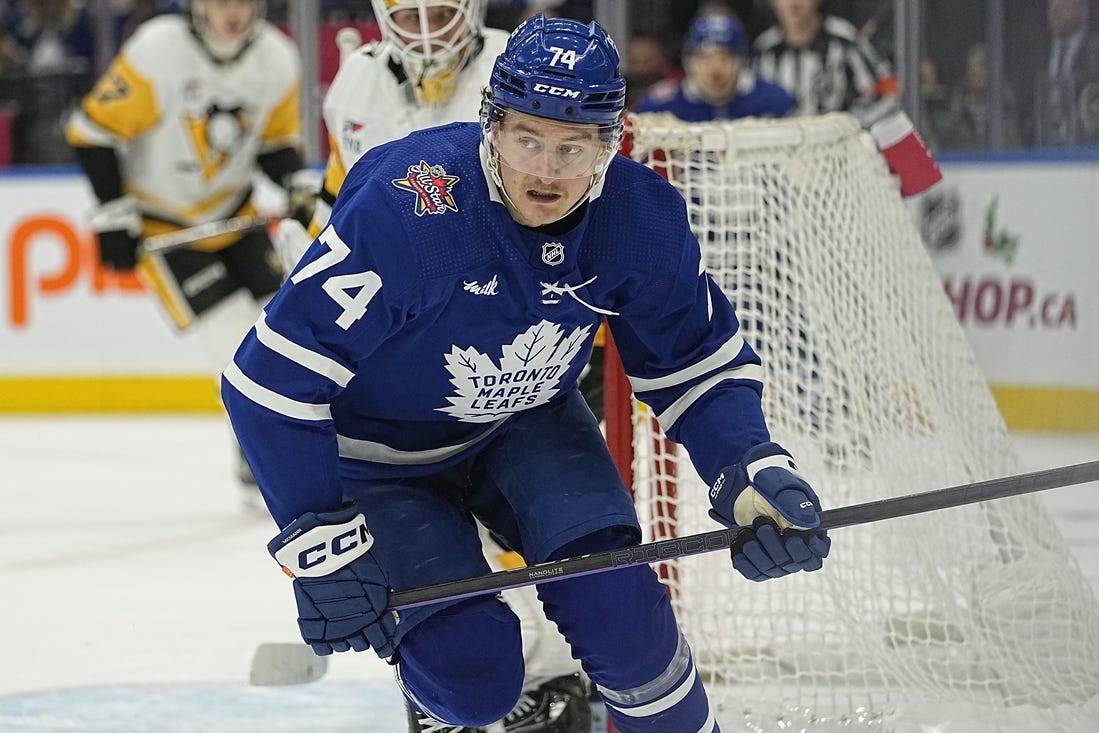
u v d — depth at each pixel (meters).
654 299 6.71
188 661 11.05
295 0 22.84
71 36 24.95
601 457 7.10
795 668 8.84
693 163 9.61
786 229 9.55
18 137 25.39
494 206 6.34
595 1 22.19
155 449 21.86
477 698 6.62
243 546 15.41
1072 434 20.64
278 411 6.36
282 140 17.88
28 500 18.22
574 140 6.05
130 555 15.05
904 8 21.25
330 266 6.25
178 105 17.17
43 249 25.02
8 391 25.31
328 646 6.52
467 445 7.29
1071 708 8.62
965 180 21.45
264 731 9.32
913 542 9.15
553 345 6.72
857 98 20.45
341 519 6.44
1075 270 20.80
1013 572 9.11
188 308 17.08
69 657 11.26
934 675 8.83
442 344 6.58
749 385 7.01
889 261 9.87
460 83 9.53
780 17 20.72
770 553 6.41
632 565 6.53
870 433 9.36
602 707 8.41
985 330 21.45
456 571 6.79
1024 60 21.56
